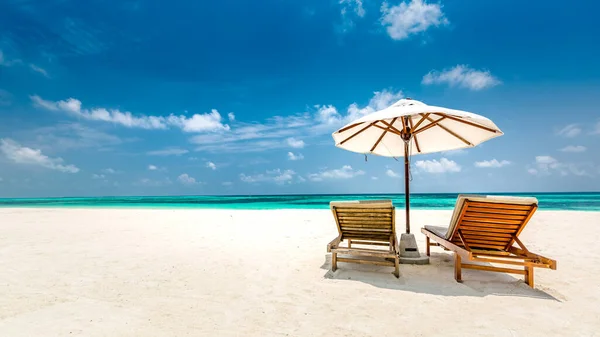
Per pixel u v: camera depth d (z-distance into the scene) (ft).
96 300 11.18
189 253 18.60
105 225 32.86
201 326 9.15
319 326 9.14
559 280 13.12
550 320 9.35
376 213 14.32
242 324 9.29
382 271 14.55
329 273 14.37
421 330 8.82
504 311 10.02
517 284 12.57
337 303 10.85
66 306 10.60
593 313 9.82
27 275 14.20
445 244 13.80
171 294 11.82
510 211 12.12
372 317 9.70
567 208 70.49
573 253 17.98
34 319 9.55
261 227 30.07
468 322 9.27
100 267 15.56
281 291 12.10
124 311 10.21
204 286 12.73
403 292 11.84
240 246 20.58
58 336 8.46
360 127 17.35
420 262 15.57
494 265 15.79
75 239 23.72
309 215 42.04
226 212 50.08
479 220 12.74
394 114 12.21
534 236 23.53
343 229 15.74
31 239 23.86
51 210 61.52
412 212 43.52
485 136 16.03
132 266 15.72
